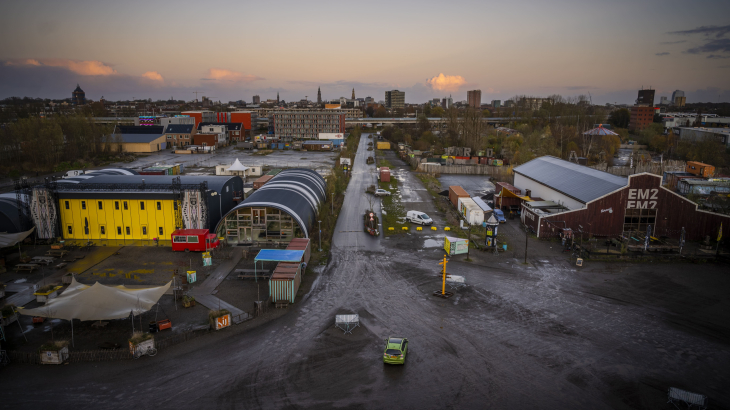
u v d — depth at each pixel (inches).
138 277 1763.0
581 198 2437.3
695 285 1744.6
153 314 1457.9
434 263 1982.0
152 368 1152.2
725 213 2699.3
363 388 1071.6
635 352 1251.8
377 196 3476.9
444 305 1542.8
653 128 7436.0
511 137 6491.1
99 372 1131.9
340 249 2175.2
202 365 1168.2
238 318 1424.7
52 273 1798.7
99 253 2054.6
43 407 986.7
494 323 1413.6
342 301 1569.9
